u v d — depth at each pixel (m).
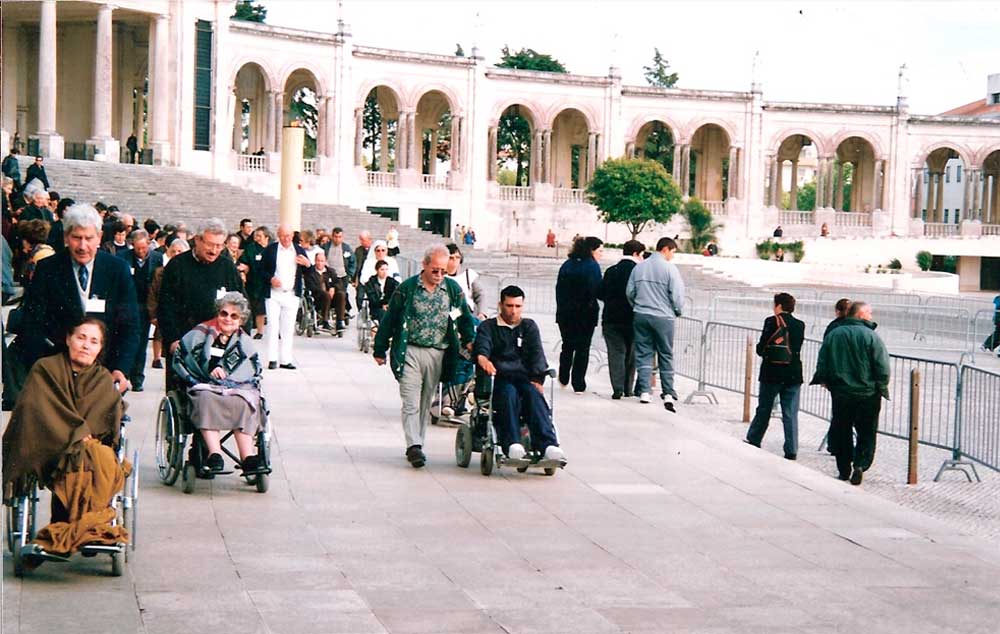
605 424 17.27
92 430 9.17
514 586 9.28
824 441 18.98
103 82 53.34
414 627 8.16
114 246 19.14
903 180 89.31
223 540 10.24
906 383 26.69
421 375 13.83
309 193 69.56
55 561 9.23
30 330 10.27
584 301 19.98
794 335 17.59
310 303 28.31
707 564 10.21
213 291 12.86
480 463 14.17
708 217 82.44
